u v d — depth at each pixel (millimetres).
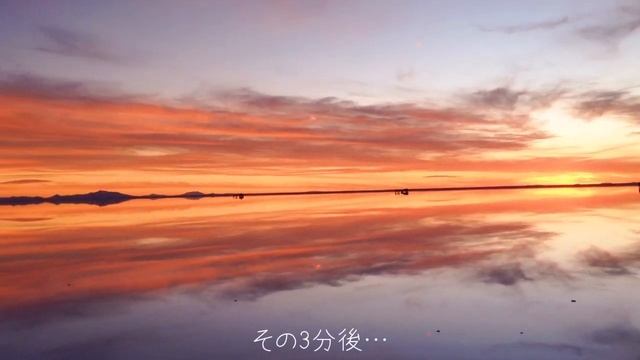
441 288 6617
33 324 5445
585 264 7840
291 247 10234
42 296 6602
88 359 4512
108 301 6293
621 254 8609
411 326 5207
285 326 5262
